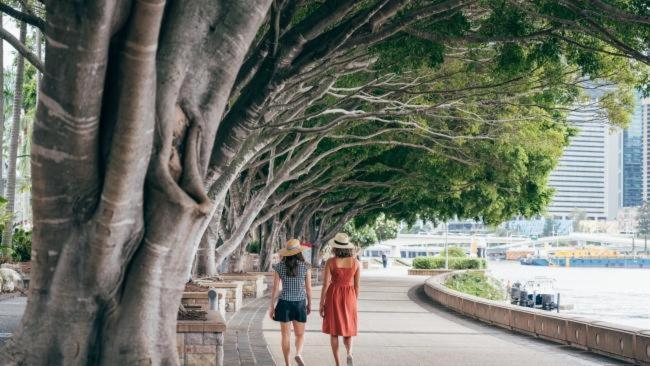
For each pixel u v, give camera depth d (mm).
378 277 57375
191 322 10570
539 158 34938
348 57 16328
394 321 21953
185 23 5688
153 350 5859
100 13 4523
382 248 162875
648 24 11508
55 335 5715
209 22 5766
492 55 17672
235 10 5789
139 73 4922
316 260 50281
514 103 19594
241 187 30406
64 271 5594
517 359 13844
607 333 14750
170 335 5965
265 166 33625
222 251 24406
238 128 10367
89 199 5402
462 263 72562
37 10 15305
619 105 18766
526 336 18828
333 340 10898
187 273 5957
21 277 24234
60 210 5402
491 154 28250
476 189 37094
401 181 34469
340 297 10891
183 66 5637
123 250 5629
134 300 5781
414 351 14648
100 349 5816
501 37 12336
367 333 18125
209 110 5828
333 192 41906
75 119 4973
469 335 18531
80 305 5691
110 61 4984
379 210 49875
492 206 37812
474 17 14992
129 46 4840
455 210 41250
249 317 20906
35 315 5715
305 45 11094
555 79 17547
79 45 4648
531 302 49844
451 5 11227
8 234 26469
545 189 37875
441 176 32344
